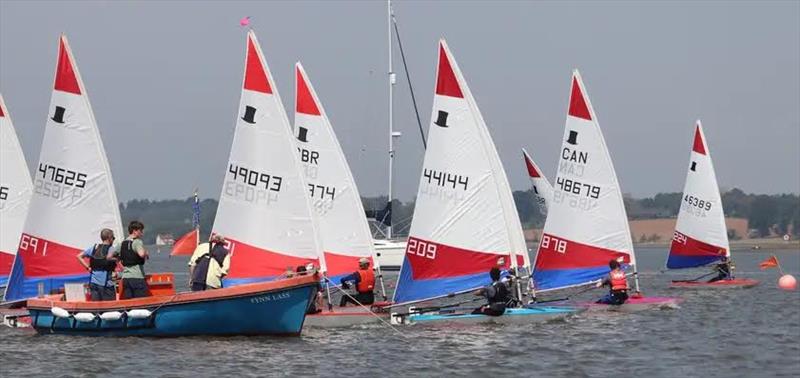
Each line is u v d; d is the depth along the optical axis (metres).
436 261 134.50
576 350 115.75
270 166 126.31
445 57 134.38
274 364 102.62
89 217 127.38
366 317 134.25
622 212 160.00
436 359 108.00
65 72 126.94
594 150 159.88
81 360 103.19
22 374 97.19
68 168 127.19
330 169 155.00
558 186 160.38
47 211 127.25
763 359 111.81
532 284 146.38
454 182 134.25
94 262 116.19
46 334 119.12
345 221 154.38
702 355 114.31
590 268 159.75
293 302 113.44
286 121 126.75
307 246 126.81
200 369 99.38
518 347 116.81
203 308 112.19
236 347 110.56
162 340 113.75
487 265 134.38
